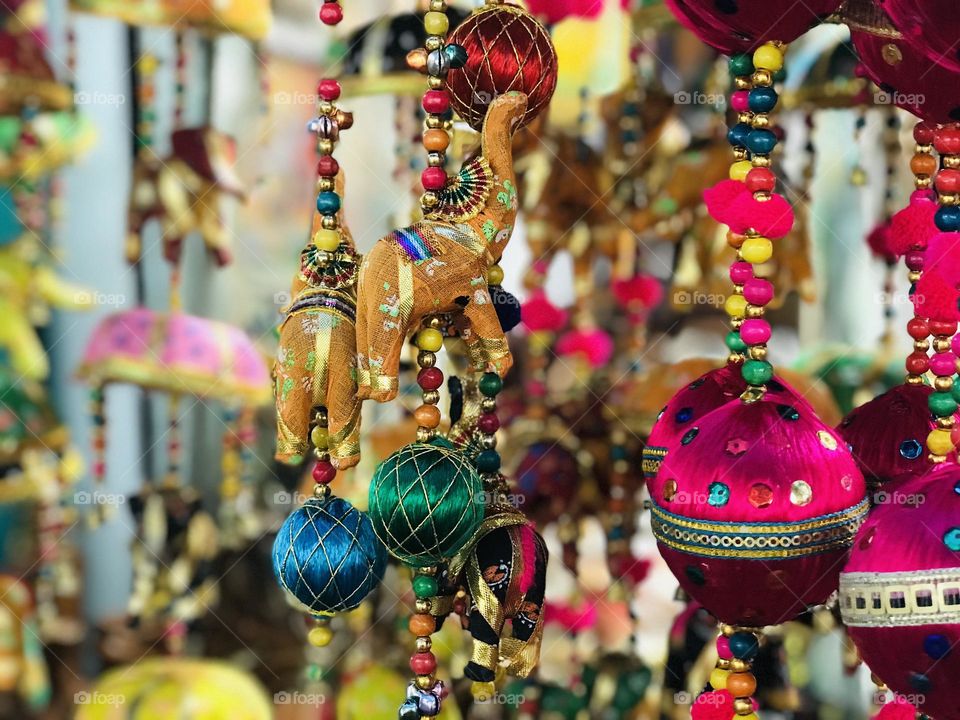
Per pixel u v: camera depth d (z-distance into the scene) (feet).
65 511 4.26
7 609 4.18
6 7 4.08
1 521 4.19
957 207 2.51
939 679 2.24
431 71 2.51
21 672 4.18
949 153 2.50
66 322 4.25
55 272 4.23
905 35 2.34
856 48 2.66
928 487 2.35
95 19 4.17
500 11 2.66
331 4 2.64
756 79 2.47
